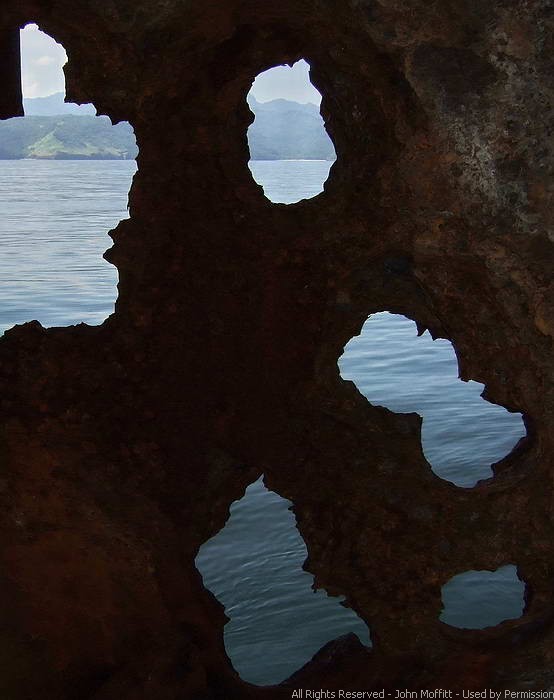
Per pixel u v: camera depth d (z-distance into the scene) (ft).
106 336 7.82
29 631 7.81
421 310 7.67
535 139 6.28
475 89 6.30
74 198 156.87
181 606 8.04
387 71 6.61
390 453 7.66
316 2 6.47
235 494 8.36
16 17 6.91
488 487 7.39
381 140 7.08
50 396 7.64
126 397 7.81
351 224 7.35
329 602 20.21
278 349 7.79
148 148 7.50
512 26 6.13
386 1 6.16
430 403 31.81
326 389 7.76
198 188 7.70
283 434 7.89
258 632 19.31
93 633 7.91
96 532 7.71
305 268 7.61
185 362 7.90
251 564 21.49
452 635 7.73
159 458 7.86
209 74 7.36
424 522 7.56
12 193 169.68
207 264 7.79
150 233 7.74
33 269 61.05
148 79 6.90
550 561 7.28
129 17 6.44
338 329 7.66
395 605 7.69
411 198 6.75
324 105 7.64
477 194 6.47
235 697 8.16
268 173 286.05
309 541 7.96
